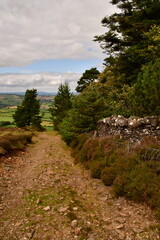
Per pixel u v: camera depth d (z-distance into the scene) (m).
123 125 11.28
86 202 6.41
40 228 4.75
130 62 17.58
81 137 15.00
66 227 4.81
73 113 15.98
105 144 10.79
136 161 7.87
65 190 7.48
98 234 4.51
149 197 5.80
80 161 11.69
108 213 5.61
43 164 11.70
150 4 15.75
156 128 9.99
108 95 19.31
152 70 10.78
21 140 18.78
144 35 15.61
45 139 26.52
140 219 5.09
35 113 43.84
